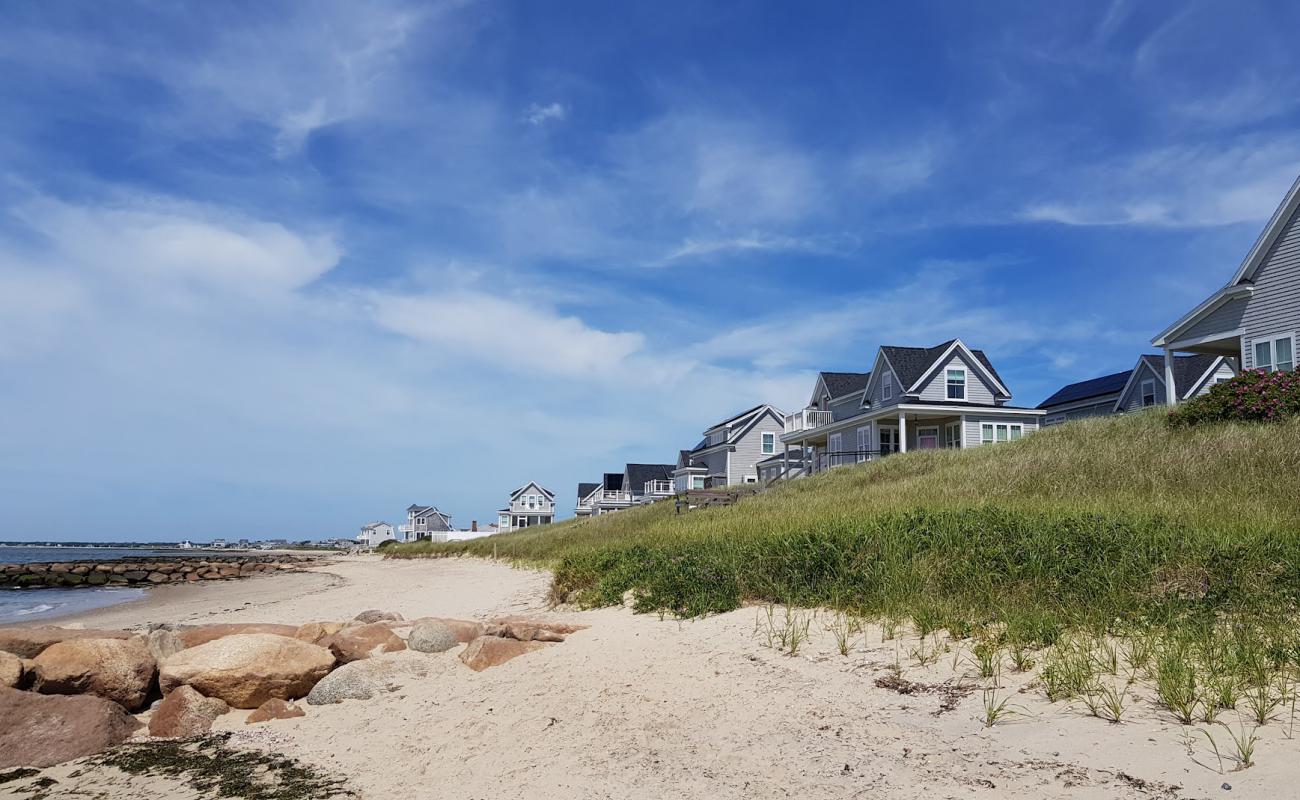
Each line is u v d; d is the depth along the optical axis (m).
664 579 9.70
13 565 48.84
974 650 5.78
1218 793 3.43
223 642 6.84
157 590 31.62
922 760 4.20
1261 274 22.05
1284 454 13.92
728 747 4.69
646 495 72.44
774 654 6.55
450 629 8.27
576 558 13.79
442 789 4.52
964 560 7.96
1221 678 4.74
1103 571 7.07
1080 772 3.82
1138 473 15.15
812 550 9.11
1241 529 8.31
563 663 7.03
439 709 6.15
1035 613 6.43
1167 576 6.87
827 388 44.06
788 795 3.93
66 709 5.87
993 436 34.84
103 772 5.17
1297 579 6.38
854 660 6.15
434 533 94.06
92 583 40.25
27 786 4.93
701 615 8.27
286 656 6.85
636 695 5.86
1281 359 21.36
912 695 5.29
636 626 8.27
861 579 8.15
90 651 6.59
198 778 5.00
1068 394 46.72
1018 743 4.29
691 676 6.20
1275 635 5.29
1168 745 4.01
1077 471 16.52
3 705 5.74
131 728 6.08
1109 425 21.89
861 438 38.00
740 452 58.31
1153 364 37.91
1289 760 3.65
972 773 3.96
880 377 38.53
